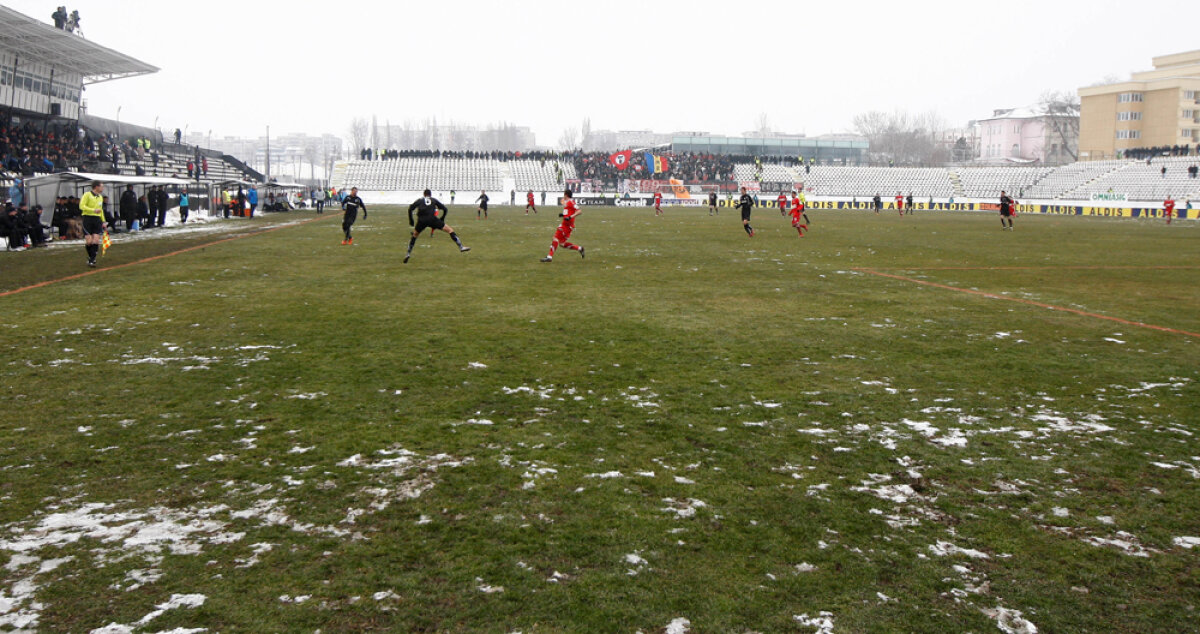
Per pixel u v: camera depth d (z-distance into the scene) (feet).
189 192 169.48
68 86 172.96
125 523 15.21
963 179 296.51
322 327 35.35
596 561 13.91
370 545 14.42
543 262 65.72
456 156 291.17
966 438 20.79
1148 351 32.07
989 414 22.98
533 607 12.41
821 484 17.57
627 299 45.01
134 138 211.61
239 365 27.94
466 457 18.93
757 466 18.61
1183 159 249.34
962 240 99.50
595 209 218.79
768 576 13.46
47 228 88.58
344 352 30.19
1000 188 290.35
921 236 106.83
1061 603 12.69
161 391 24.40
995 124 445.78
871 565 13.88
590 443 20.02
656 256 72.28
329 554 14.07
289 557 13.94
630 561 13.92
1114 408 23.72
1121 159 281.54
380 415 22.17
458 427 21.17
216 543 14.43
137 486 16.99
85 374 26.45
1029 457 19.40
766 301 44.86
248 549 14.21
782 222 146.30
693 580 13.30
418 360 28.96
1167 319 40.04
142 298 43.50
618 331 35.17
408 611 12.24
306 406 22.95
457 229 113.29
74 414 21.98
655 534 14.98
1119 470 18.53
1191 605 12.64
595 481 17.54
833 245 88.58
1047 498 16.92
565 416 22.29
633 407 23.24
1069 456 19.48
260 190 179.83
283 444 19.70
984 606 12.59
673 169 290.97
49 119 166.30
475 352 30.42
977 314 41.14
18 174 117.80
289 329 34.81
